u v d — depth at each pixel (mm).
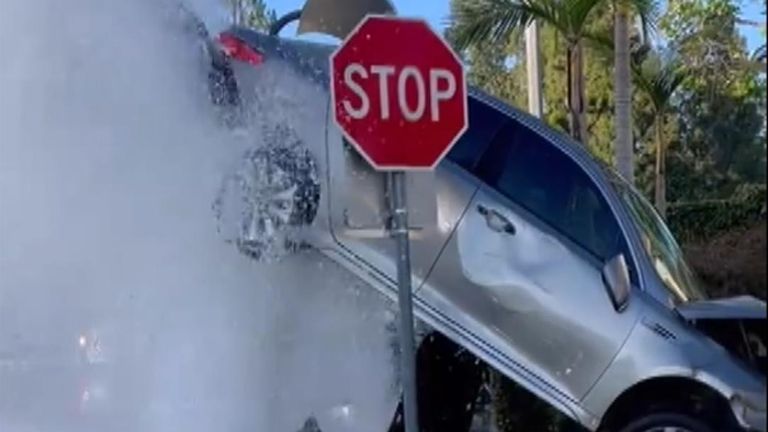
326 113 6613
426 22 5793
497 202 6395
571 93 12531
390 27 5758
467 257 6363
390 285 6453
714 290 6109
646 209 6738
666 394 5926
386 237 6254
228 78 6875
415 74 5770
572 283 6160
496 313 6305
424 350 7000
